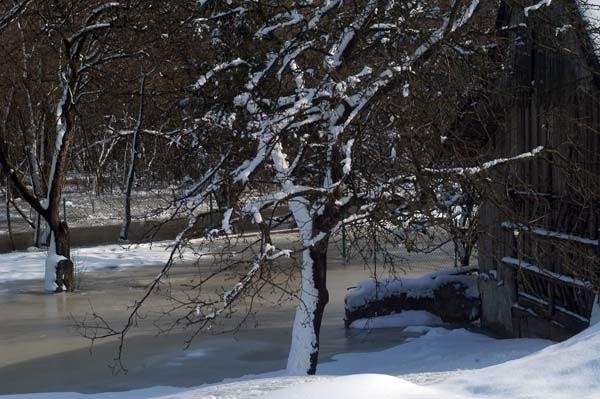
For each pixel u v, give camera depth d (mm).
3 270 25844
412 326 16484
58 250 22078
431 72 10297
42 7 22562
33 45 25375
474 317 16672
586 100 11602
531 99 13398
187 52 13609
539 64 13133
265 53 11180
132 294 21000
